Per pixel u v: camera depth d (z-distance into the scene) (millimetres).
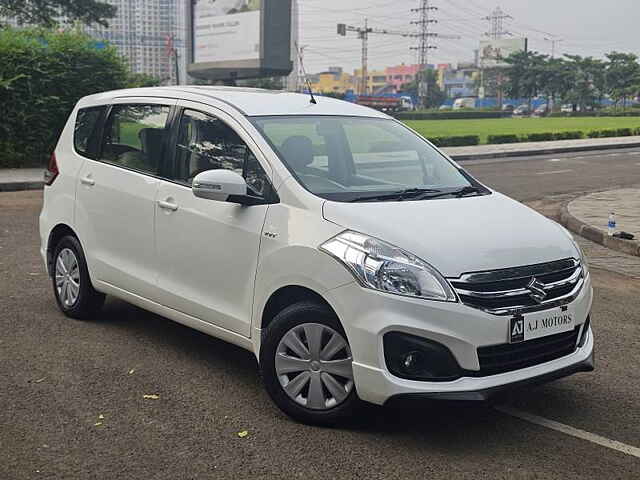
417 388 3846
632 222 11664
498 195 5023
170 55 71438
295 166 4645
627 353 5867
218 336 4898
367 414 4461
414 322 3836
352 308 3965
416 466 3846
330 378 4180
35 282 7461
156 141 5469
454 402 3832
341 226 4168
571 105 111188
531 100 120312
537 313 4020
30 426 4219
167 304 5227
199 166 5070
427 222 4234
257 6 28500
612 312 7082
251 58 29016
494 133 40469
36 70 18516
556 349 4207
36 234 10047
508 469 3850
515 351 3996
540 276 4102
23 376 4984
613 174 20719
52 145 19156
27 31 19438
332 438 4137
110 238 5730
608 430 4375
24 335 5832
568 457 4008
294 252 4250
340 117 5375
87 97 6480
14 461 3809
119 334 5902
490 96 133750
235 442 4066
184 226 5031
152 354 5465
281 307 4535
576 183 18281
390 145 5328
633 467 3920
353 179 4812
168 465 3797
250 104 5160
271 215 4480
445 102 152125
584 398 4871
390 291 3885
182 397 4680
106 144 5977
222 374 5094
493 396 3906
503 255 4074
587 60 104688
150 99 5684
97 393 4719
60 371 5090
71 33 19750
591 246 10383
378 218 4191
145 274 5406
